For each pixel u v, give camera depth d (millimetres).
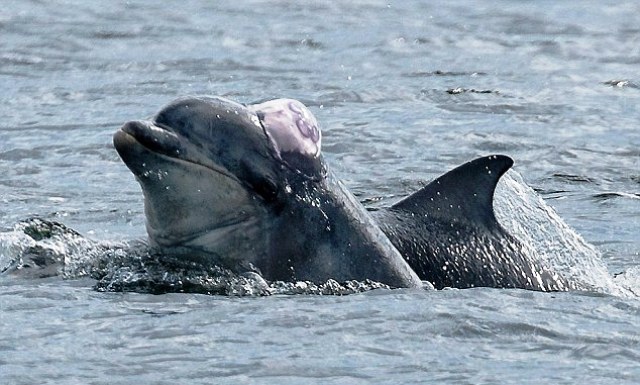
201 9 117188
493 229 42781
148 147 37625
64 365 32562
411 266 41000
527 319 36562
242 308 37000
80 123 72938
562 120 75812
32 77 86625
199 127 38375
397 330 35375
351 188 59625
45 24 105750
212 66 91438
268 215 39094
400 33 107562
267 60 94188
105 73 88375
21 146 67250
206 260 39500
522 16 118562
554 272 43219
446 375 32281
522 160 66500
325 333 35031
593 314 37625
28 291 38625
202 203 38625
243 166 38562
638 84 88062
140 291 38656
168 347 33844
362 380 31906
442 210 42531
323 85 84938
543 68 93688
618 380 32094
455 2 127562
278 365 32688
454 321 36094
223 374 32125
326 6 122125
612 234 51875
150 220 39438
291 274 39219
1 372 32031
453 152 67562
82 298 37938
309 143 39719
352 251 39594
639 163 66562
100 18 109875
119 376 31875
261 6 120750
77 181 60156
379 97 81500
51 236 42438
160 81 85875
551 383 31828
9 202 55625
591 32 110938
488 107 78812
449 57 97375
